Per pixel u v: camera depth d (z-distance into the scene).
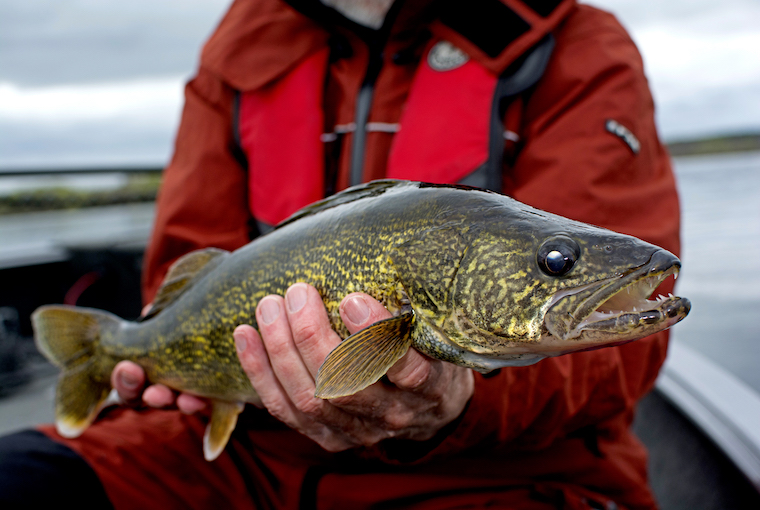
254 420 0.55
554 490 0.51
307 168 0.62
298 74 0.65
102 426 0.60
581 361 0.47
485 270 0.37
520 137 0.59
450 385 0.42
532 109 0.58
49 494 0.52
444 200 0.40
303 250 0.43
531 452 0.51
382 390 0.41
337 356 0.37
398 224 0.40
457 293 0.38
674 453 0.68
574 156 0.54
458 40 0.59
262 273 0.45
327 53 0.65
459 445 0.46
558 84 0.57
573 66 0.57
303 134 0.63
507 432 0.46
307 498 0.53
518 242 0.37
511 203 0.39
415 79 0.60
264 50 0.67
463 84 0.58
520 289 0.36
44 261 1.23
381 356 0.38
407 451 0.47
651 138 0.58
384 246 0.40
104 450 0.56
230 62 0.68
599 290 0.35
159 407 0.55
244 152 0.68
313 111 0.63
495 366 0.39
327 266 0.42
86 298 1.22
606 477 0.53
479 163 0.56
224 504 0.57
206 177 0.69
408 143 0.58
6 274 1.20
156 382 0.55
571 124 0.55
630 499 0.54
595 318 0.34
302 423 0.46
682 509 0.64
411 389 0.40
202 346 0.50
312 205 0.46
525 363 0.39
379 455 0.49
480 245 0.38
